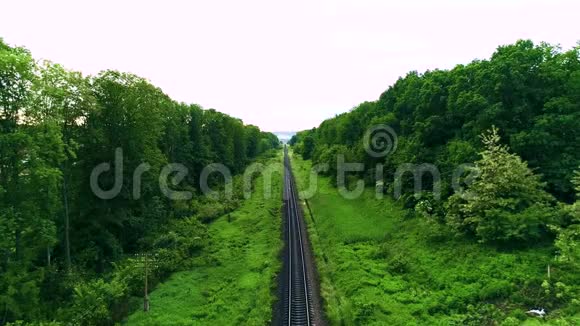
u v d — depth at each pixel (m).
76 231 29.44
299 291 23.69
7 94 18.97
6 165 19.89
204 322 20.48
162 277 26.86
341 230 34.66
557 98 26.55
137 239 33.41
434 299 20.94
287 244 33.00
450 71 39.44
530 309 18.28
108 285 22.09
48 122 20.36
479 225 24.73
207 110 63.34
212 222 41.34
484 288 20.55
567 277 19.41
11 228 18.27
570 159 25.22
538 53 28.58
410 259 26.33
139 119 31.66
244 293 23.64
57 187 24.00
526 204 24.36
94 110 26.62
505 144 27.70
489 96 29.50
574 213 20.50
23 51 20.03
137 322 20.72
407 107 47.31
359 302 21.02
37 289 19.94
